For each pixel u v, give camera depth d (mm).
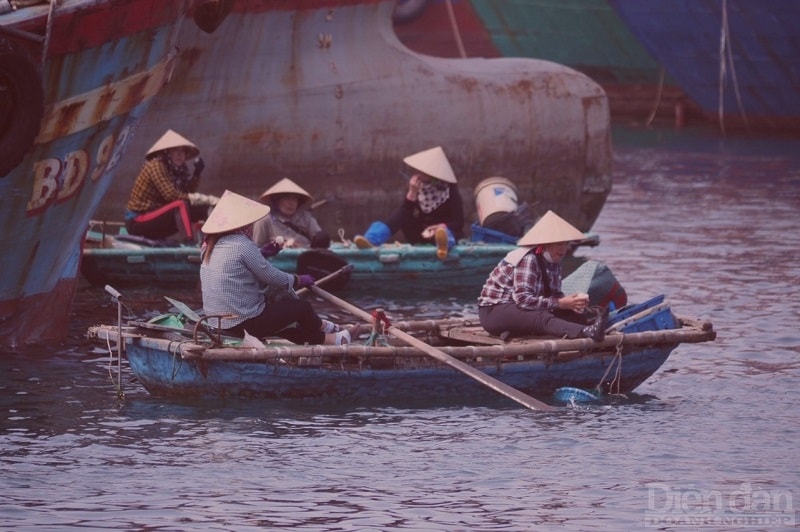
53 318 41594
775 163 100625
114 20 37094
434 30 127812
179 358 33719
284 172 61469
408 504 26812
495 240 53781
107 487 27703
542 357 35125
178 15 40250
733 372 38406
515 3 126688
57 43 35812
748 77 115062
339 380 34344
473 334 37125
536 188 67438
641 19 116188
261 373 33938
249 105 60219
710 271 56062
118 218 59156
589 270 41469
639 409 34344
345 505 26719
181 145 52250
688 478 28578
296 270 48594
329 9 61312
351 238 63719
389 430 32031
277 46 60469
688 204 78875
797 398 35562
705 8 112000
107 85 38219
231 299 35062
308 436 31422
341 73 62156
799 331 44000
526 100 66688
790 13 108562
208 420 32625
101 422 32344
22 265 38844
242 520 25812
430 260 50344
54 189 38125
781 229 68562
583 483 28188
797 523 25844
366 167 63219
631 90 131250
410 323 37719
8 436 31109
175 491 27469
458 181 65562
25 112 35062
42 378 36594
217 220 35250
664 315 36750
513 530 25375
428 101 64312
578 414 33781
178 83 58812
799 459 30016
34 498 26969
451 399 35188
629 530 25438
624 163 101062
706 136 120562
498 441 31203
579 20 126438
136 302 47406
